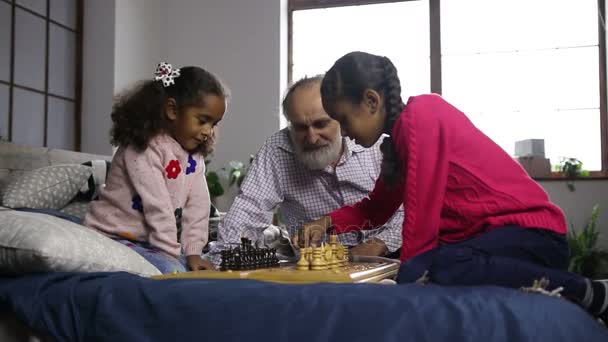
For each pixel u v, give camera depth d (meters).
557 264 1.21
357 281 1.25
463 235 1.26
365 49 5.17
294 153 2.12
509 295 0.97
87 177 2.39
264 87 5.07
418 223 1.22
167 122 1.77
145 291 1.13
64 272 1.27
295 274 1.25
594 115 4.75
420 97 1.32
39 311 1.19
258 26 5.11
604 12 4.71
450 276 1.14
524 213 1.20
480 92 4.96
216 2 5.21
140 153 1.70
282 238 1.97
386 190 1.78
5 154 2.68
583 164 4.76
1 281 1.27
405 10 5.10
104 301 1.14
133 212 1.73
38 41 4.17
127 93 1.81
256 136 5.07
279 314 1.00
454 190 1.24
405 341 0.92
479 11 4.96
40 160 2.86
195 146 1.82
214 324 1.04
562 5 4.81
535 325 0.91
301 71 5.27
